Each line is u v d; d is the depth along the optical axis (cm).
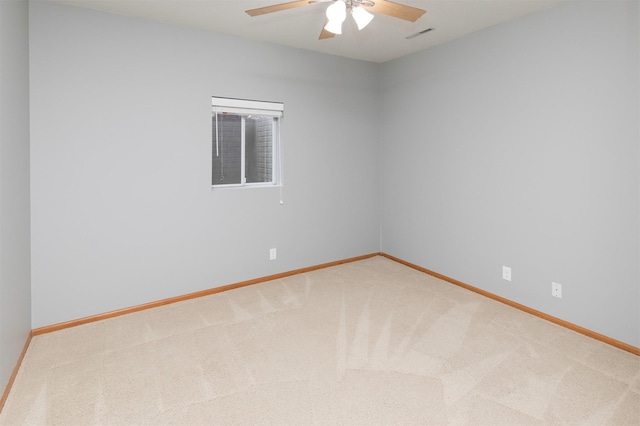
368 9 220
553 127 291
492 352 252
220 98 357
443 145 392
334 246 453
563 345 261
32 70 271
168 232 338
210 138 354
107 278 311
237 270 382
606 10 254
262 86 380
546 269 303
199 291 359
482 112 348
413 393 207
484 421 185
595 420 185
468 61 358
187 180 345
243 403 200
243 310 324
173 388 213
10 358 215
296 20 319
